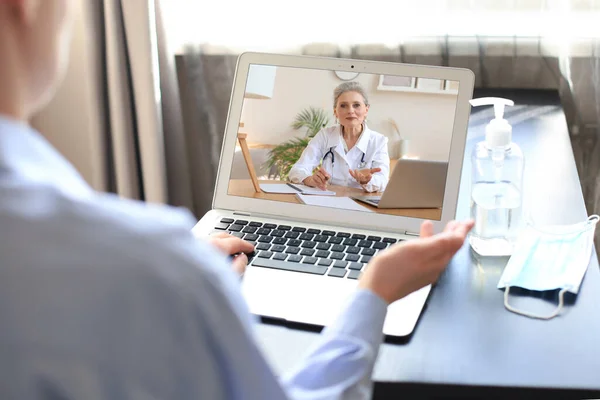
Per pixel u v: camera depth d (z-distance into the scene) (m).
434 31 1.64
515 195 1.01
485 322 0.87
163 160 1.68
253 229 1.11
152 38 1.59
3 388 0.36
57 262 0.37
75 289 0.36
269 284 0.96
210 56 1.72
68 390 0.36
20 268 0.37
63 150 1.91
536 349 0.81
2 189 0.38
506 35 1.61
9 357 0.36
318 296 0.93
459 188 1.11
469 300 0.91
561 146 1.32
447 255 0.75
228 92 1.75
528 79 1.63
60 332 0.36
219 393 0.40
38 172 0.40
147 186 1.67
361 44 1.66
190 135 1.78
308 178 1.14
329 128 1.14
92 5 1.58
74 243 0.37
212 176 1.82
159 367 0.37
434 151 1.10
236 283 0.42
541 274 0.95
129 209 0.41
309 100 1.15
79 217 0.38
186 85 1.74
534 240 1.03
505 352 0.81
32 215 0.38
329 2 1.65
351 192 1.12
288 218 1.14
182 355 0.38
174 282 0.38
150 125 1.63
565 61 1.59
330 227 1.12
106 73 1.64
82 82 1.83
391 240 1.07
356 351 0.60
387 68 1.13
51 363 0.36
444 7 1.62
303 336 0.86
